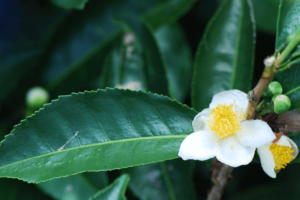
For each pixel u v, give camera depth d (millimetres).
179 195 297
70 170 242
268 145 237
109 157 244
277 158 237
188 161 297
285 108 225
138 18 315
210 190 271
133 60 310
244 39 281
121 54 311
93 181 300
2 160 239
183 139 248
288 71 236
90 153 245
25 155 241
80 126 247
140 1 352
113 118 249
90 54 350
